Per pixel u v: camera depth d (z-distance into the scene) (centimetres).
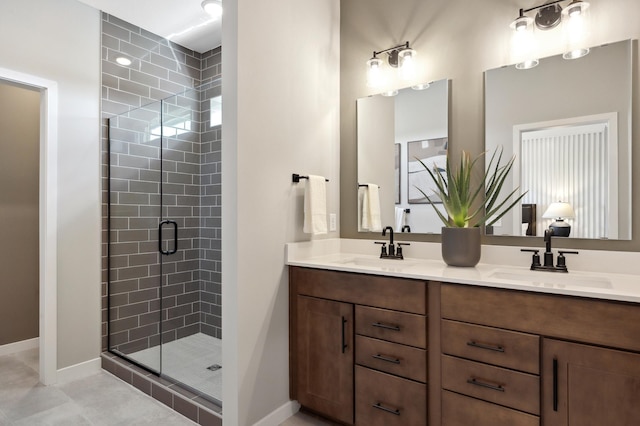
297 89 209
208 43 332
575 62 168
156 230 284
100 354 268
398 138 223
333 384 180
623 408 112
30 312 311
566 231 170
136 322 275
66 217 250
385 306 163
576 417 120
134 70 296
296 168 208
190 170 282
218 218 272
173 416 200
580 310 119
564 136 170
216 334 272
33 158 317
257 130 181
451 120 204
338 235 246
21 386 238
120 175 275
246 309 174
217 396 202
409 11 220
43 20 242
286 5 201
